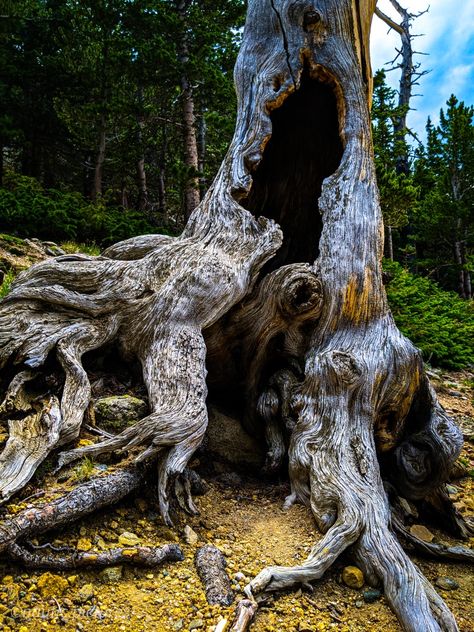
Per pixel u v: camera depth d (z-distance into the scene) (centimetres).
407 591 312
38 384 427
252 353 530
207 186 1830
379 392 464
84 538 325
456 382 1006
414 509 466
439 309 1440
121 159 2383
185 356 448
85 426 409
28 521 296
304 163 683
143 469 383
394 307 1273
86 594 284
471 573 381
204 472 470
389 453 482
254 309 524
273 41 626
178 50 1875
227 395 575
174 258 512
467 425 736
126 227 1420
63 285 487
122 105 1984
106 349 490
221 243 531
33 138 2334
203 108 2162
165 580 310
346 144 593
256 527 388
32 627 256
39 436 363
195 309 476
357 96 607
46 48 2322
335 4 625
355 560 347
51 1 2305
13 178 1909
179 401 417
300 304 502
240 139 598
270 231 548
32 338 432
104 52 2008
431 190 2975
